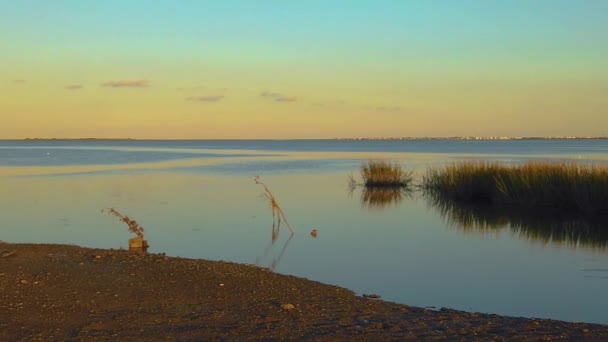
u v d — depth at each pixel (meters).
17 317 7.98
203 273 11.01
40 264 11.18
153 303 8.93
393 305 9.43
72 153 90.62
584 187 22.47
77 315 8.17
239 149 126.56
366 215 22.36
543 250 15.69
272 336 7.43
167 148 136.62
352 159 69.81
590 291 11.41
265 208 23.52
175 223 19.56
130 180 36.03
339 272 12.84
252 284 10.40
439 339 7.45
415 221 20.97
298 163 59.50
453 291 11.31
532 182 24.73
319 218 21.38
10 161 61.22
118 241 16.45
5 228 18.53
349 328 7.88
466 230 19.06
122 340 7.14
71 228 18.55
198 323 7.96
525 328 8.04
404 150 116.62
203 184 33.69
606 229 19.36
